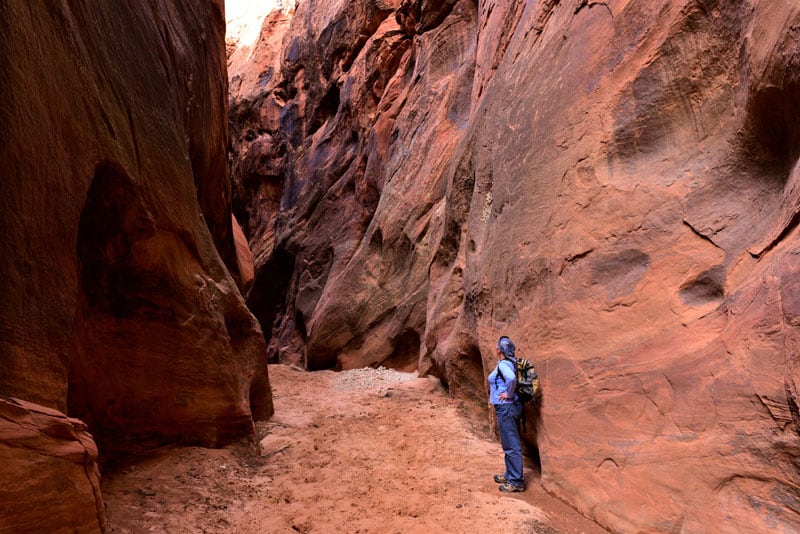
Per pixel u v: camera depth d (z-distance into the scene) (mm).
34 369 2996
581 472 4629
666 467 3895
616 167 5152
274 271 23641
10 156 2922
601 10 5766
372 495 4965
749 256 3834
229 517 4375
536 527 4207
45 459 2443
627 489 4145
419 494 4984
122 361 5152
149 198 4953
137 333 5234
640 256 4664
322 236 19266
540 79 6789
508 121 7434
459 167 9578
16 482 2236
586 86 5707
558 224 5598
